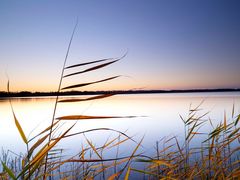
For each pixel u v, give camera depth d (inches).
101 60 38.7
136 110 1165.1
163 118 763.4
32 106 1921.8
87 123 794.8
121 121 792.3
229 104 1278.3
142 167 185.0
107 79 38.4
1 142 402.0
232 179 80.4
